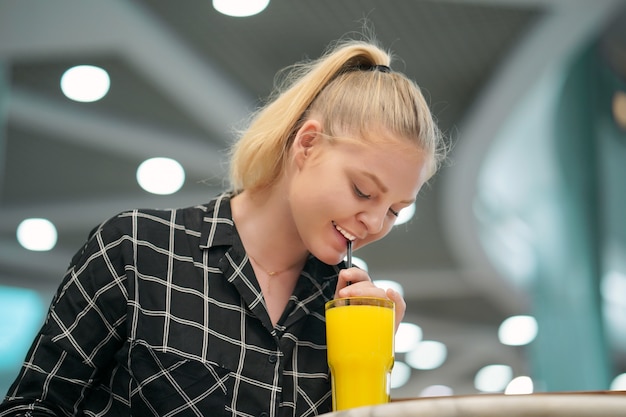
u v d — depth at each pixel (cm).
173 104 648
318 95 158
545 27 545
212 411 145
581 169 791
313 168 149
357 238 148
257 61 591
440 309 1057
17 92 634
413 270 938
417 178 149
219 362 147
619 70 706
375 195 145
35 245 884
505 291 952
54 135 690
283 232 157
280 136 157
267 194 160
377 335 136
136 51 578
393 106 150
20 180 770
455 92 628
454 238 837
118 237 154
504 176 860
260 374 148
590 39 645
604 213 827
